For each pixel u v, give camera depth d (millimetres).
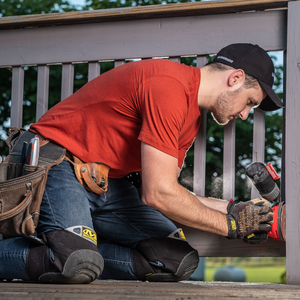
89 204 1746
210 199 1958
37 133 1732
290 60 1865
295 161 1822
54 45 2219
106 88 1676
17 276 1548
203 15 2031
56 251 1494
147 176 1511
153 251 1810
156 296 1146
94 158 1688
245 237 1847
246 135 5750
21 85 2281
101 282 1639
